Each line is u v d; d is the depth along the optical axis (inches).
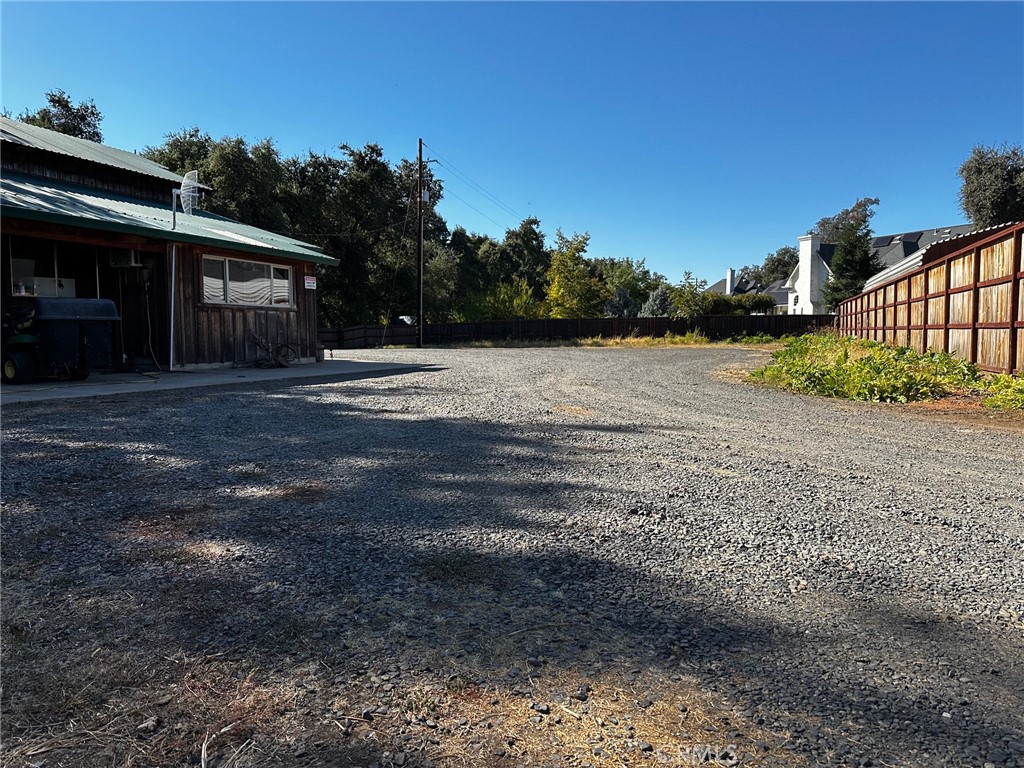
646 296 2094.0
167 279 408.5
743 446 185.5
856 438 200.2
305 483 138.9
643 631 75.4
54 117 1163.9
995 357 338.3
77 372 336.8
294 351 527.2
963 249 375.2
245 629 74.3
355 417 229.6
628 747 54.4
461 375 413.7
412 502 125.7
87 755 52.6
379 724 57.1
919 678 65.9
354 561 95.4
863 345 554.9
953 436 204.7
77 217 329.1
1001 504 128.5
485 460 163.0
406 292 1350.9
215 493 130.1
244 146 1079.6
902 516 120.1
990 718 58.9
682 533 109.5
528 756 53.1
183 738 54.9
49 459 156.5
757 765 52.2
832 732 56.7
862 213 2253.9
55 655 68.0
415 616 78.2
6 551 97.3
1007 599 85.0
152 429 198.7
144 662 66.9
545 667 67.1
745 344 1039.0
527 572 92.3
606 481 143.4
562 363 553.0
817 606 82.4
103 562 93.7
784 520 116.9
